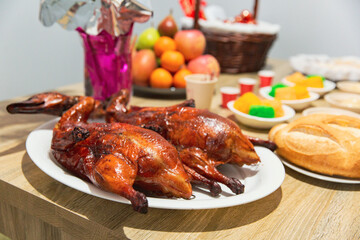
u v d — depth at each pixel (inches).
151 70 35.6
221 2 86.4
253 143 23.4
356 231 18.1
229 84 42.2
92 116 24.7
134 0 24.2
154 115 21.3
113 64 28.9
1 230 22.7
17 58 55.9
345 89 36.8
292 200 20.4
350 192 21.5
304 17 80.2
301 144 22.7
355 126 23.6
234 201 16.9
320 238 17.3
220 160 20.5
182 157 19.9
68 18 25.1
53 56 61.5
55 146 19.2
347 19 76.7
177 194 17.6
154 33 36.4
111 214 18.2
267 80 39.7
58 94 23.2
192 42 35.2
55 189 20.0
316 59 47.6
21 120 28.8
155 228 17.3
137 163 17.3
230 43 44.8
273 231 17.6
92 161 18.4
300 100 32.5
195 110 21.0
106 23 25.2
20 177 20.9
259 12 84.5
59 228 19.2
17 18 54.2
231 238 16.9
